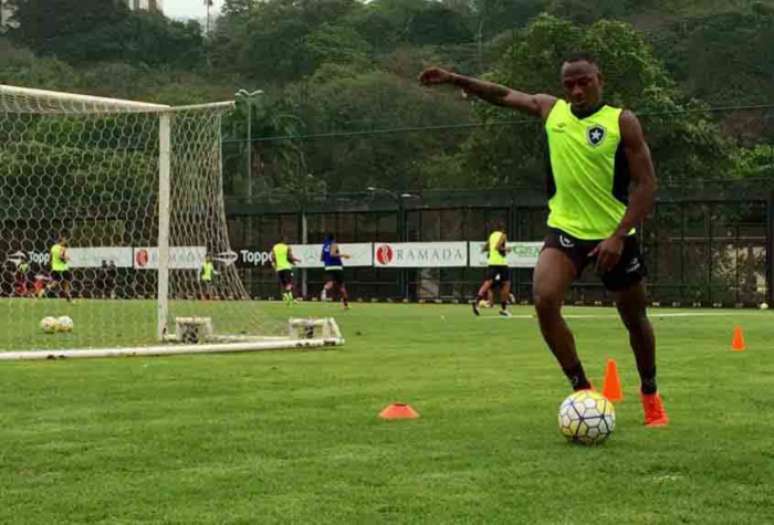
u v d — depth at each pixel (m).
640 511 5.02
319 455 6.47
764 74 68.81
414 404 8.81
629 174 7.06
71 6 94.38
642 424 7.65
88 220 36.56
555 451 6.54
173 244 27.70
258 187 67.44
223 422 7.84
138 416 8.20
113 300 36.78
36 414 8.34
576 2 77.62
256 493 5.43
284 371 11.83
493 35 91.06
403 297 44.91
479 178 55.91
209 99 74.94
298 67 89.75
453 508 5.08
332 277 31.73
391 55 86.94
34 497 5.38
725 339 17.39
